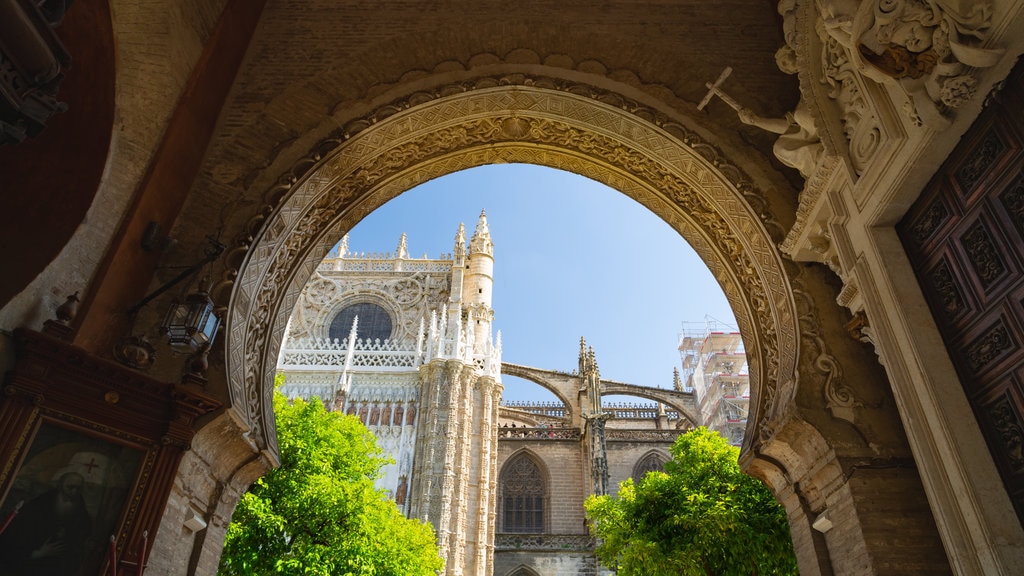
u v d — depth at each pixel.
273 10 11.70
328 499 18.64
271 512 17.95
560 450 48.19
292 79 10.88
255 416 8.84
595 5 11.86
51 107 4.31
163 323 7.50
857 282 7.86
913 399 6.97
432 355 43.78
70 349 6.51
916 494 7.74
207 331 7.60
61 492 6.27
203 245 9.08
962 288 6.77
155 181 8.67
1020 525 5.94
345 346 46.03
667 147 10.89
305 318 48.72
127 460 6.89
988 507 6.07
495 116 11.55
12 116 4.15
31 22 3.97
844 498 7.88
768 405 9.47
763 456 9.17
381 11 11.72
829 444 8.09
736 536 18.31
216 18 10.20
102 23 7.96
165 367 7.93
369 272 51.06
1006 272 6.17
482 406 43.22
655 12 11.78
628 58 11.40
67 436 6.48
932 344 6.99
